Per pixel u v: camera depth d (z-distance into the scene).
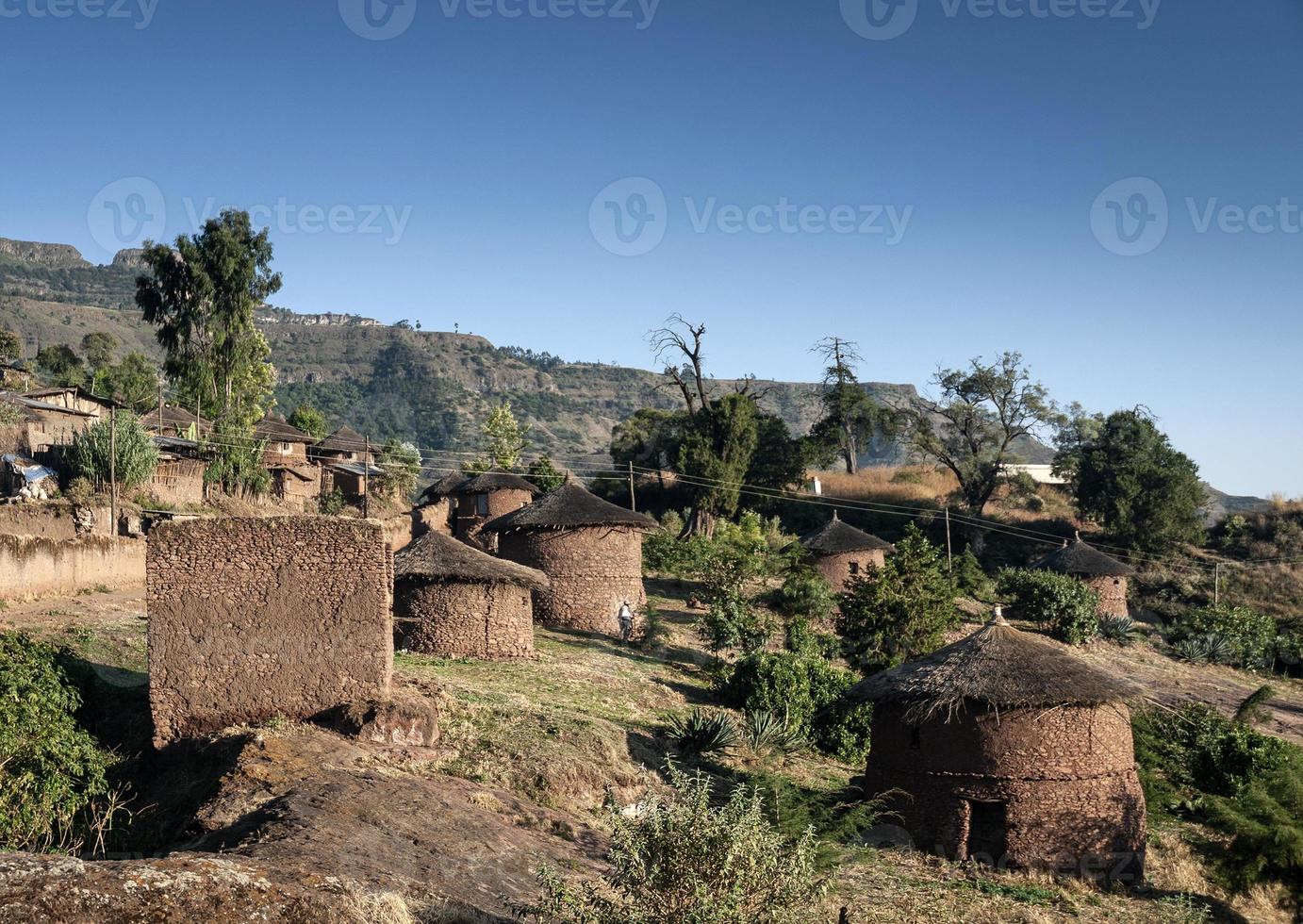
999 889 20.00
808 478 80.88
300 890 10.27
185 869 9.72
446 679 27.83
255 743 18.81
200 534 21.03
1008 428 78.38
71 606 32.06
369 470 71.12
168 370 59.00
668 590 51.59
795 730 28.53
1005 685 21.62
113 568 37.06
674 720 26.94
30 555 32.88
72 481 46.06
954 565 57.66
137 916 9.03
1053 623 51.16
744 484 75.00
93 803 17.64
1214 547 73.19
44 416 54.28
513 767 20.66
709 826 13.18
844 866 20.14
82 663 23.34
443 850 16.12
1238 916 20.89
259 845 14.59
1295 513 75.56
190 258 57.94
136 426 48.25
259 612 21.02
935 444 80.81
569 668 32.62
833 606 46.41
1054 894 20.09
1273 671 52.44
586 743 22.56
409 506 73.56
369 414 196.00
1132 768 22.38
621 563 41.25
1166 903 20.23
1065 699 21.39
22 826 16.30
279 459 65.12
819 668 32.06
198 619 20.92
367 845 15.48
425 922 13.27
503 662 32.38
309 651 21.00
